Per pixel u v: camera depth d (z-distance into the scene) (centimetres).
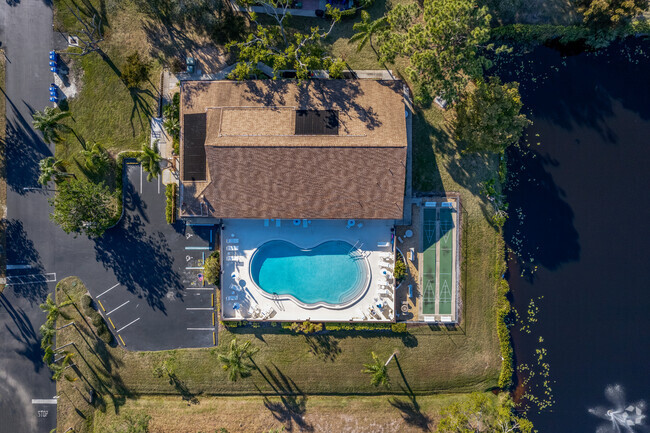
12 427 5200
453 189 5138
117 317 5209
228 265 5156
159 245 5200
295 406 5219
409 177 5109
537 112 5231
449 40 4266
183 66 5159
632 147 5169
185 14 5062
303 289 5175
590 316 5175
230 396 5244
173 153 5128
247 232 5169
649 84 5178
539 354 5203
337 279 5166
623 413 5159
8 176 5191
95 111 5178
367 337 5159
